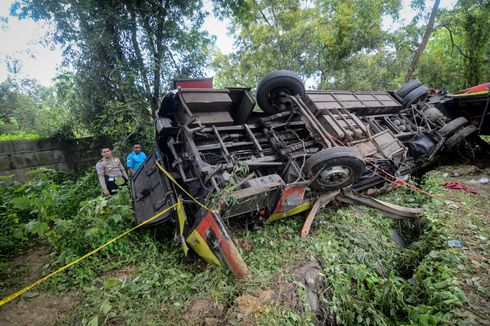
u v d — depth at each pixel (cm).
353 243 357
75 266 327
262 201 345
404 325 232
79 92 766
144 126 773
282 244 349
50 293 297
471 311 220
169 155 445
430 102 691
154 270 328
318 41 1303
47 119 937
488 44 1209
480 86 612
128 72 732
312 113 464
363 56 1395
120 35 751
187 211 388
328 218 412
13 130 1080
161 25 783
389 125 576
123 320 255
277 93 487
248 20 1038
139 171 514
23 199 379
